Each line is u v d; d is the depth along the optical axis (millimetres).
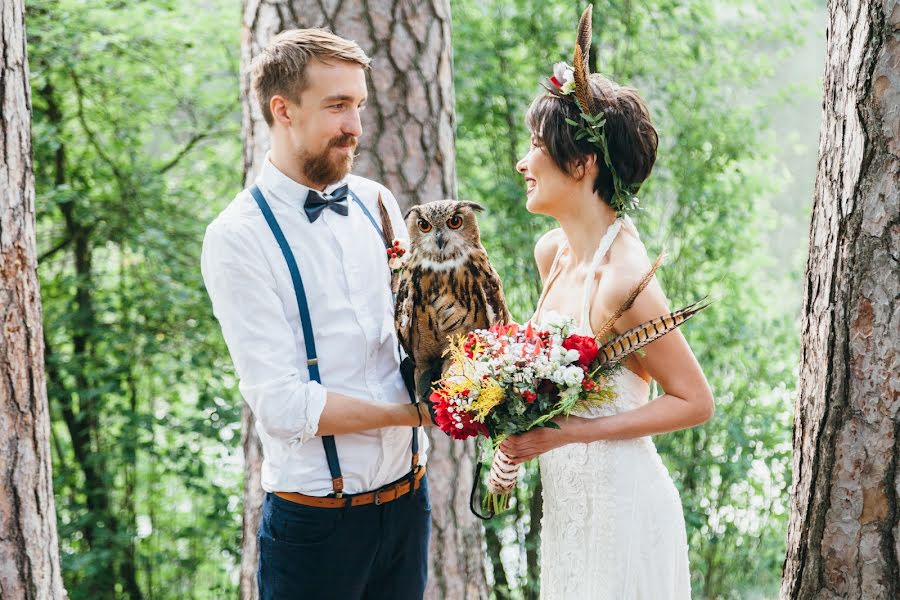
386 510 2529
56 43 7480
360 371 2477
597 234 2453
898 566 2084
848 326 2105
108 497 8875
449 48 3709
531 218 7871
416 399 2613
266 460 2521
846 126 2111
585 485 2422
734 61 8555
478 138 8109
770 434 8156
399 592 2646
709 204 8281
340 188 2512
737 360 8477
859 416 2104
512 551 8266
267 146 3459
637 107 2414
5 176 2748
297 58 2301
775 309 9398
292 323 2414
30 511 2826
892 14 1998
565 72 2396
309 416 2291
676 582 2473
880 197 2047
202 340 8500
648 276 2199
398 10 3510
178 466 9008
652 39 8281
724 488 8281
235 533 8594
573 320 2316
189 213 8586
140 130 8664
